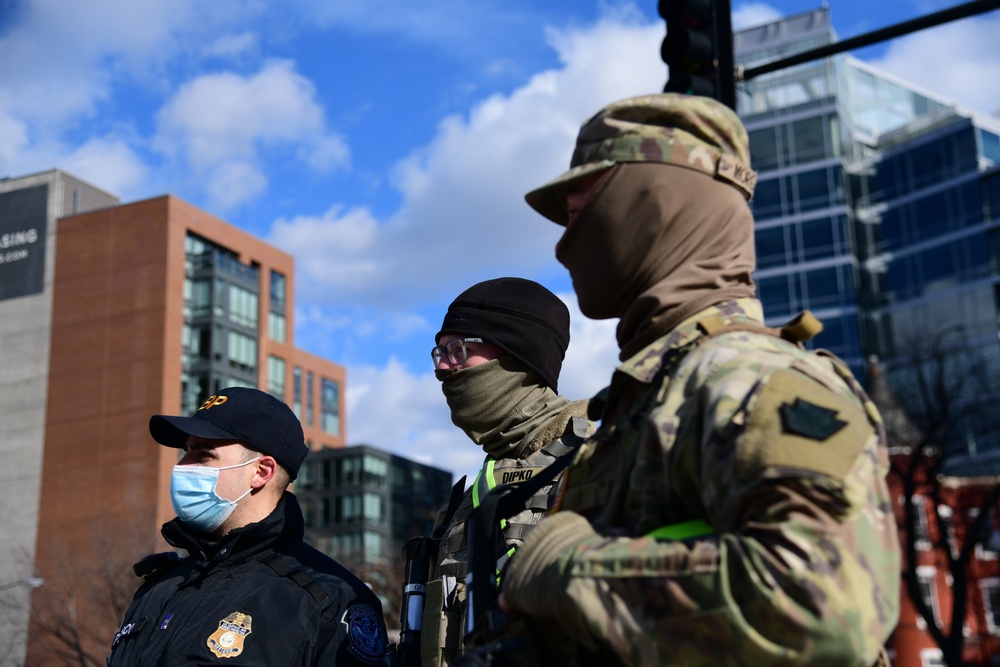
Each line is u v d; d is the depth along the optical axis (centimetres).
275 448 389
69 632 4722
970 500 3581
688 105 209
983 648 3769
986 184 5244
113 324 5931
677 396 184
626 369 200
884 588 157
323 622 350
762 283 5544
